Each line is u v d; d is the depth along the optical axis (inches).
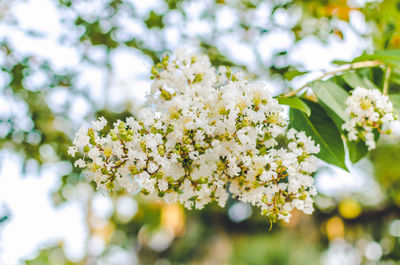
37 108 128.1
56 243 231.5
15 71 125.0
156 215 297.3
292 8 147.3
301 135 63.3
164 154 57.9
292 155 59.8
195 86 66.9
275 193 61.8
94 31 130.3
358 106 68.4
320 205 312.3
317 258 327.9
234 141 59.0
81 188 142.1
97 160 55.2
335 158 69.2
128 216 288.7
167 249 389.4
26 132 126.6
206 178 62.7
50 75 129.1
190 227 381.7
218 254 372.2
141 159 54.8
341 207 310.3
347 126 69.3
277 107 59.8
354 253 331.0
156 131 57.1
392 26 144.3
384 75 83.7
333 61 80.7
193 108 59.4
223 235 383.2
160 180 58.2
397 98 81.0
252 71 148.5
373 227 314.2
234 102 59.1
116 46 134.2
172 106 59.9
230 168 59.4
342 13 141.5
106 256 289.9
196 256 376.8
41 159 128.2
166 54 72.3
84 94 132.0
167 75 69.1
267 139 62.1
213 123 60.2
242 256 340.5
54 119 129.2
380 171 286.7
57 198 138.6
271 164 58.5
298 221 324.8
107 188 56.7
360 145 74.5
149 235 362.9
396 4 140.6
